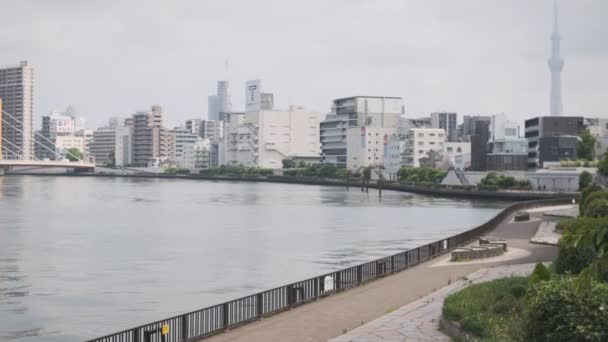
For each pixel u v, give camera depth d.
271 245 96.56
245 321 41.50
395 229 120.25
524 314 29.61
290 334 38.12
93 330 48.81
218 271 73.38
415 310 41.53
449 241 73.50
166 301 58.19
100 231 116.44
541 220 107.75
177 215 152.00
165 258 83.81
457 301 38.44
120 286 65.00
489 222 92.00
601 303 26.47
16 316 53.16
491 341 30.30
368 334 35.53
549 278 34.38
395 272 59.62
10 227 122.75
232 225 127.88
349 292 50.53
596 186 87.56
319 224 130.00
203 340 37.59
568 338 26.28
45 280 68.50
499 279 45.78
